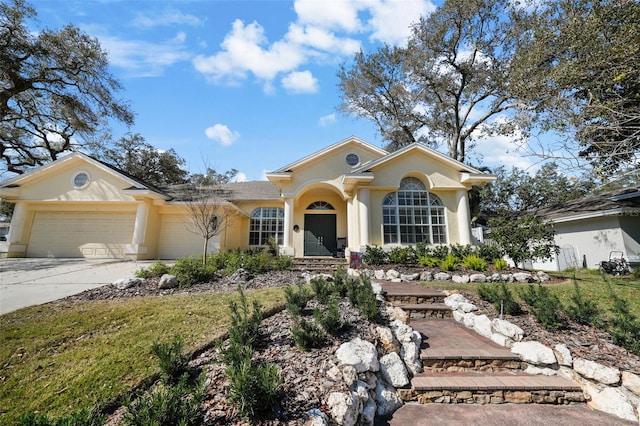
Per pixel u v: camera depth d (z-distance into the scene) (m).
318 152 15.50
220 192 18.73
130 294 7.09
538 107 11.55
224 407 2.78
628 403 3.71
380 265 11.51
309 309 5.46
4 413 3.00
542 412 3.80
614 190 16.47
